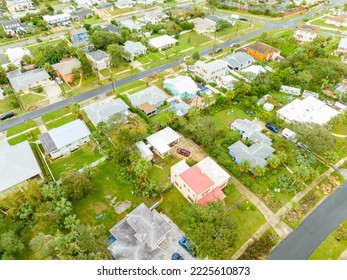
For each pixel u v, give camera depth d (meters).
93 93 94.81
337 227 56.34
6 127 80.12
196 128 72.94
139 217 53.38
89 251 46.16
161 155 70.31
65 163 69.00
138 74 106.06
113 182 64.25
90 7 182.50
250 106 86.44
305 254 51.72
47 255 46.12
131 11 172.12
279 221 57.09
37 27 144.62
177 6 179.12
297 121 79.38
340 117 77.19
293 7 178.75
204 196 58.84
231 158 70.56
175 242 52.97
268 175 65.88
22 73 100.19
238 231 55.19
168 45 125.38
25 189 59.31
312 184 64.75
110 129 72.06
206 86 97.31
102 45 119.56
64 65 103.25
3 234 49.00
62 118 83.50
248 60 110.50
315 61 104.75
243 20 159.75
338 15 162.75
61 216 53.47
